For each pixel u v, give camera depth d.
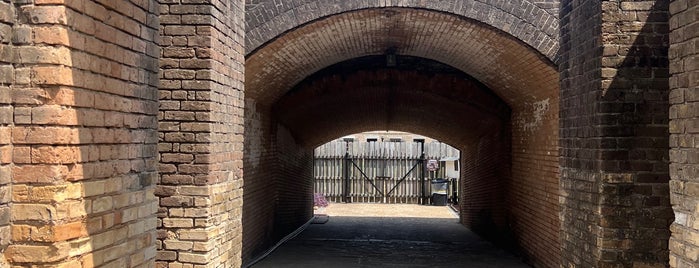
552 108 8.76
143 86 3.28
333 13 7.51
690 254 3.16
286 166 13.59
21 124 2.54
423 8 7.55
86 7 2.68
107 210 2.88
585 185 5.38
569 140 5.85
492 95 11.77
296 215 15.58
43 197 2.53
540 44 7.57
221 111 4.98
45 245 2.54
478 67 10.25
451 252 12.02
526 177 10.45
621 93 5.05
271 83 9.97
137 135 3.20
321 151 25.12
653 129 5.03
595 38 5.20
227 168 5.16
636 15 5.09
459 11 7.61
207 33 4.70
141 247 3.27
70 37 2.58
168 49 4.71
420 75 11.97
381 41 9.91
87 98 2.70
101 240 2.84
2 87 2.49
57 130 2.52
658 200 4.98
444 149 24.83
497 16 7.61
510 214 11.70
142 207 3.27
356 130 19.27
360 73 11.95
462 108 12.80
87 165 2.70
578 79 5.62
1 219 2.48
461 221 17.86
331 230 15.77
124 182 3.05
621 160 5.02
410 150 24.97
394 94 13.13
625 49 5.08
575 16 5.73
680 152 3.31
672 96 3.42
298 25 7.52
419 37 9.44
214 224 4.80
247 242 9.83
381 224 17.52
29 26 2.53
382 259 11.09
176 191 4.65
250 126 9.95
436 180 24.31
